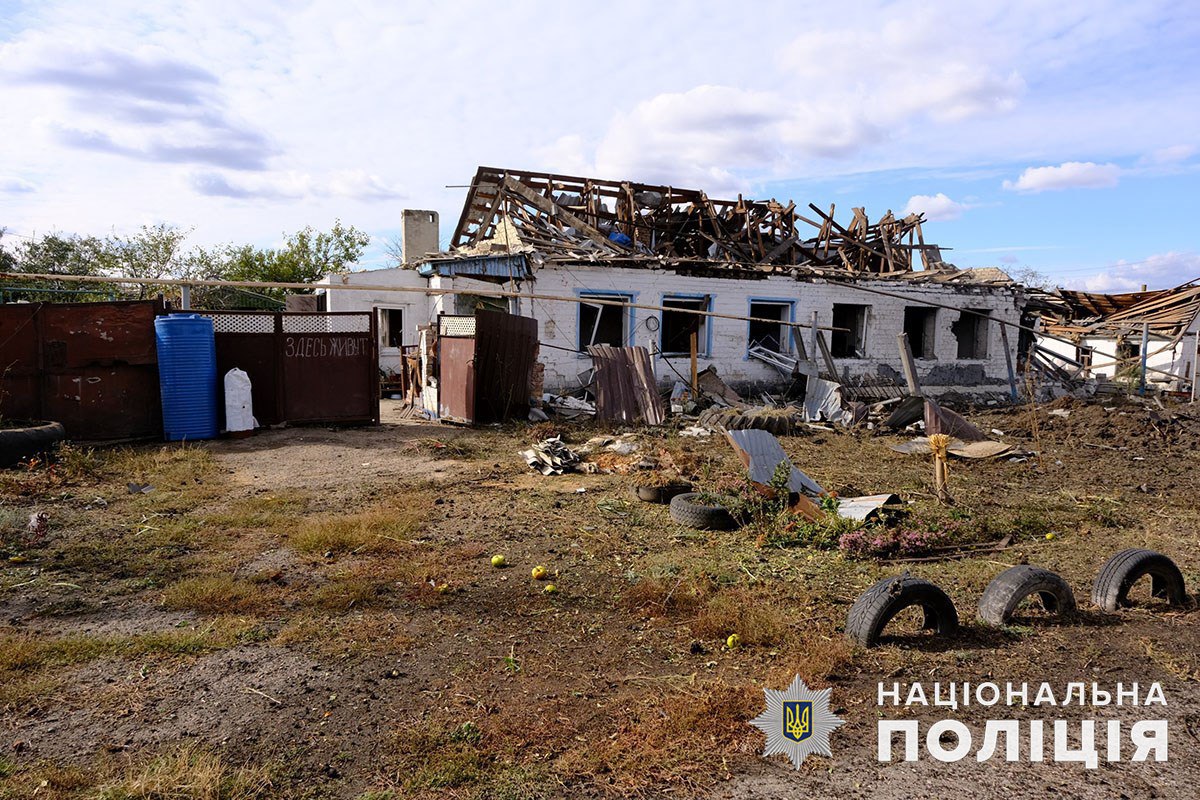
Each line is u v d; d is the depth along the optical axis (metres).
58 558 5.83
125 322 11.18
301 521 6.97
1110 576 5.17
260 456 10.33
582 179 20.25
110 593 5.12
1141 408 16.91
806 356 18.16
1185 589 5.45
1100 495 9.16
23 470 8.76
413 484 8.79
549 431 12.46
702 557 6.17
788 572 5.85
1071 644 4.55
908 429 14.60
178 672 3.96
